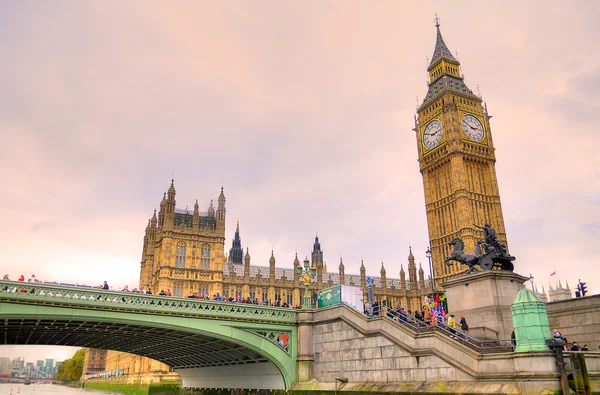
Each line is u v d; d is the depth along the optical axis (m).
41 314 30.39
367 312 38.44
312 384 36.72
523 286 32.50
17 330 37.97
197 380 61.00
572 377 22.61
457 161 101.50
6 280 29.77
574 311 34.94
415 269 119.25
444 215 103.81
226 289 98.06
